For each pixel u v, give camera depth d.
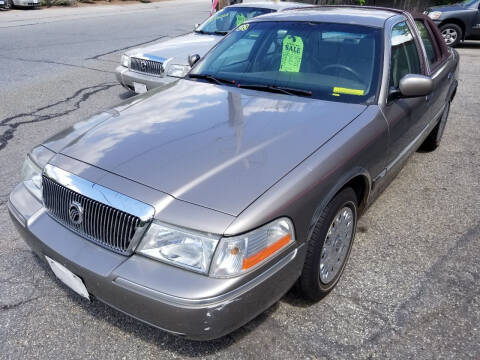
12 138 5.08
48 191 2.33
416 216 3.66
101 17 18.47
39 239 2.26
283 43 3.38
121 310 2.03
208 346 2.32
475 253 3.16
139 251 1.98
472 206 3.84
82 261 2.06
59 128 5.43
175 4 29.31
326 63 3.16
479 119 6.29
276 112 2.72
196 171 2.11
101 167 2.20
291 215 2.05
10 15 17.22
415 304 2.64
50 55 9.91
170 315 1.86
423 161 4.82
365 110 2.80
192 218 1.90
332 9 3.86
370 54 3.12
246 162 2.19
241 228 1.87
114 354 2.27
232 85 3.25
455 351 2.29
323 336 2.39
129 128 2.58
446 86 4.43
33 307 2.57
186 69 5.98
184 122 2.61
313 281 2.41
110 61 9.52
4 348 2.28
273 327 2.44
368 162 2.66
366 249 3.19
